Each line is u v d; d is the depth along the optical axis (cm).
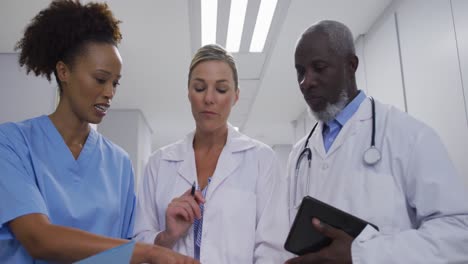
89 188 89
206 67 103
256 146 112
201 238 98
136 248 66
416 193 94
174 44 280
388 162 102
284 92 396
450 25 171
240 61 314
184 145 114
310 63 109
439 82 181
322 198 109
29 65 89
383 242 86
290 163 132
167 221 94
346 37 111
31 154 82
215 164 110
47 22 85
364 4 235
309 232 91
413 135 100
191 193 97
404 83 216
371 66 261
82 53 83
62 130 89
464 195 91
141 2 227
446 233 86
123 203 100
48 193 81
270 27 259
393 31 227
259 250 97
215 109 103
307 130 454
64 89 88
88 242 66
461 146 167
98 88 85
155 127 536
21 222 70
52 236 67
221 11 236
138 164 442
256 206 104
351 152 109
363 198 100
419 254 84
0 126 82
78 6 87
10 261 76
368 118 112
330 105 112
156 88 376
